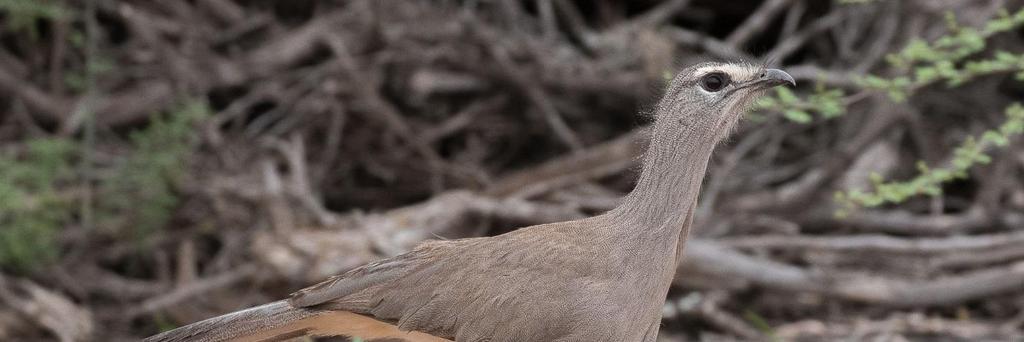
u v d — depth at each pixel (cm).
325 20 1469
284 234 1212
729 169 1348
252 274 1205
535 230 715
